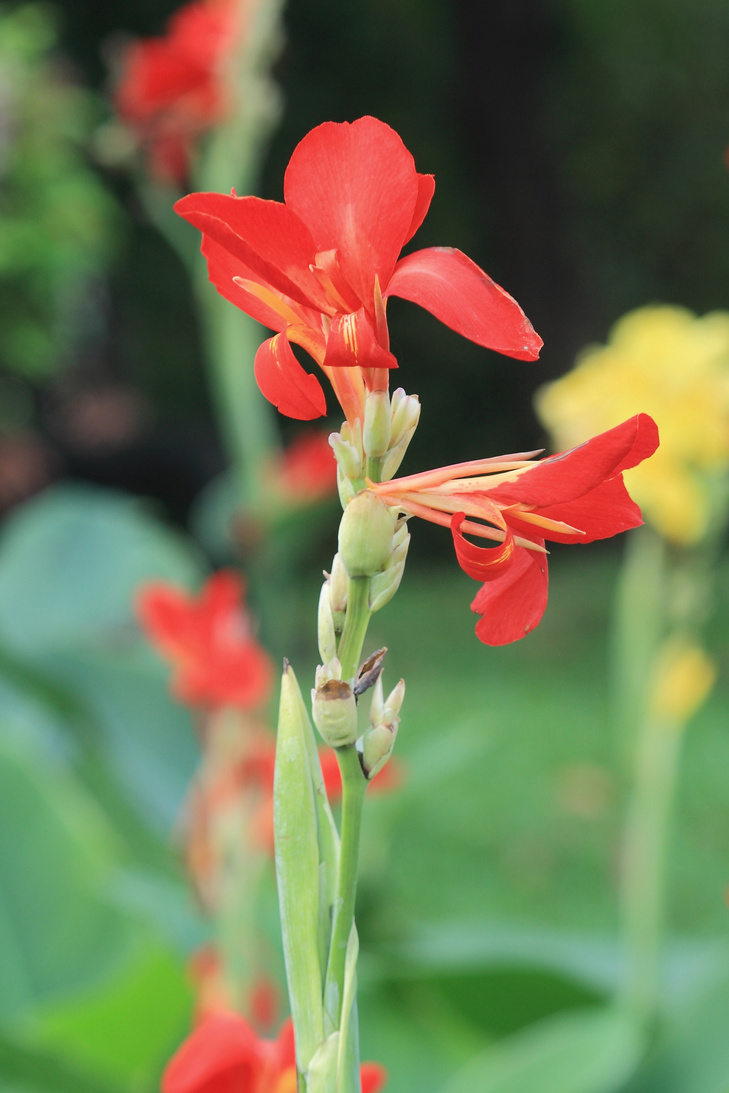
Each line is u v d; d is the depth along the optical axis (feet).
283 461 9.65
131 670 9.54
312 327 2.73
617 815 14.70
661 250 37.45
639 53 36.11
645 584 6.56
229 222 2.66
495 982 6.83
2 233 14.42
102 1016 6.05
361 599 2.68
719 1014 6.05
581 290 35.19
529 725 18.21
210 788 5.57
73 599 12.02
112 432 23.61
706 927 11.95
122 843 9.35
